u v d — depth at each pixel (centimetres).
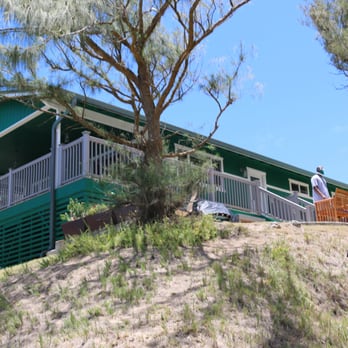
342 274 643
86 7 647
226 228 775
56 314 537
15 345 484
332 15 991
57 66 793
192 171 789
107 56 820
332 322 525
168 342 448
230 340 456
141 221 786
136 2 833
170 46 899
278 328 492
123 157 873
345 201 1155
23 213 1272
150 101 843
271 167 1947
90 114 1279
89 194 1076
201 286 556
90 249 727
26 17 596
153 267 622
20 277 692
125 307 523
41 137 1501
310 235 778
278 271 607
